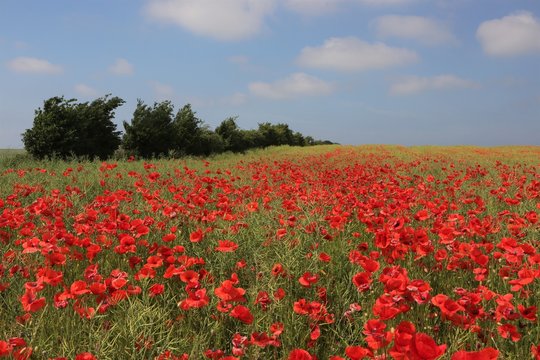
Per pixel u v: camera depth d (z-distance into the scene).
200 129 35.06
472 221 4.86
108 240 4.53
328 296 3.83
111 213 5.25
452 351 2.88
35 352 2.75
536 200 7.70
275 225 5.68
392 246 4.23
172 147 31.33
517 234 4.99
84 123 26.59
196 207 6.28
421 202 6.87
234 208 6.92
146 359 2.86
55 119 25.83
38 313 3.31
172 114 31.91
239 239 5.07
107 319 3.30
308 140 76.44
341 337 3.24
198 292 3.09
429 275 4.24
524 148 43.00
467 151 36.91
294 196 7.68
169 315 3.44
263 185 9.33
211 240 4.96
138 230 4.54
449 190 8.60
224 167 17.08
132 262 3.95
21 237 5.07
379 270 4.04
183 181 10.74
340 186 8.56
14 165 18.81
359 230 5.80
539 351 2.62
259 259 4.59
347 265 4.47
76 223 5.22
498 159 25.05
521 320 3.25
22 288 3.64
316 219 5.52
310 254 4.41
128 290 3.31
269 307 3.48
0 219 4.86
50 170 13.55
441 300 2.81
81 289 3.10
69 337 3.00
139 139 30.12
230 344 3.28
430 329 3.22
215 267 4.43
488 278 4.20
